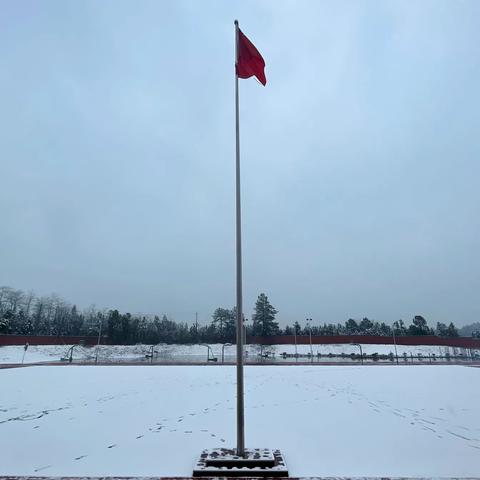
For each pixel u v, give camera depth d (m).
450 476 6.08
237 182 8.04
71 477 5.79
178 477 5.96
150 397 14.26
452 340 66.25
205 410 11.73
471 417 10.77
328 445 7.96
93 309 90.00
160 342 75.81
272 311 76.00
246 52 9.35
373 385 18.05
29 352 54.00
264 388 16.86
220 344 73.69
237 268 7.55
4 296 84.44
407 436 8.68
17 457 7.11
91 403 12.96
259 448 7.46
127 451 7.49
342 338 67.19
